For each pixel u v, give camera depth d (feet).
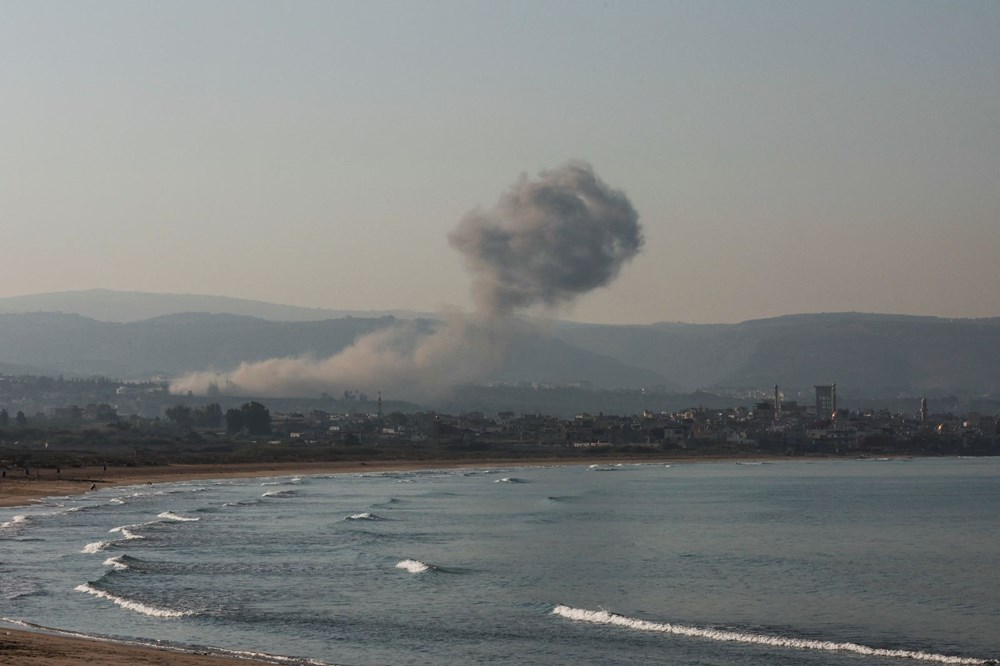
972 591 400.88
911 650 291.38
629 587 403.54
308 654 268.21
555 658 272.10
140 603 328.08
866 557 510.17
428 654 273.75
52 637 247.29
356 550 491.72
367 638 291.38
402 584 391.24
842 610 357.20
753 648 289.53
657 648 286.66
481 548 529.86
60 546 479.82
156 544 501.97
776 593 392.68
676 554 515.09
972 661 277.64
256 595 356.18
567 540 577.84
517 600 362.74
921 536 622.13
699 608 358.43
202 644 271.90
